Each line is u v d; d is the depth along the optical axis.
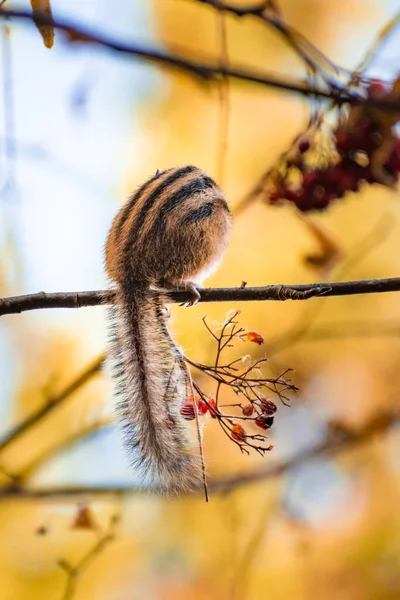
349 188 6.14
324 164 6.16
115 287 5.97
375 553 9.41
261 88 4.23
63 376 9.20
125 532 8.98
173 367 5.23
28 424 6.90
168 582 9.05
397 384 9.71
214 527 9.09
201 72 3.95
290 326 9.27
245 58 9.14
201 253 6.20
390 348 9.75
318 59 5.20
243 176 9.23
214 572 9.07
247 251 9.27
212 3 4.97
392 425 9.32
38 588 8.55
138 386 5.44
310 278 9.20
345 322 9.49
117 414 5.43
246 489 9.15
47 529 7.62
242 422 7.72
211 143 9.41
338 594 9.16
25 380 9.19
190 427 5.19
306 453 9.12
